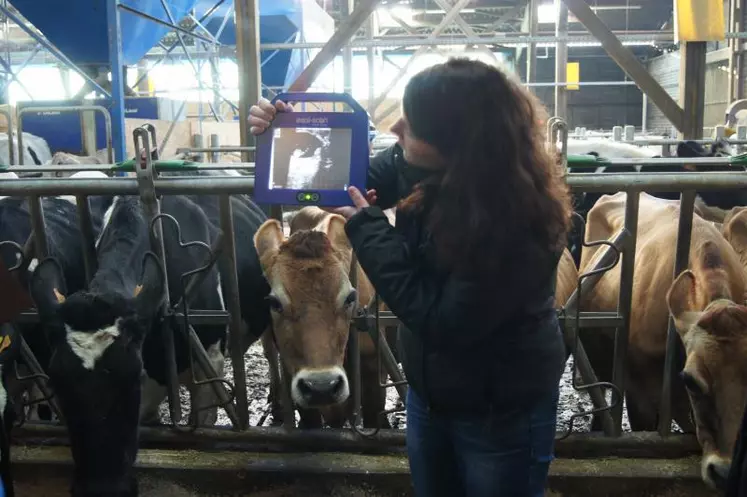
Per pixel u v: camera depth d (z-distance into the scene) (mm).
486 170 1508
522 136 1552
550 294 1748
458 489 1980
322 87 12211
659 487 2867
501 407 1736
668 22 17188
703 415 2441
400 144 1788
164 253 2938
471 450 1801
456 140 1540
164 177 2824
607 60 18859
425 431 1902
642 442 2963
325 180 1974
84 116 7637
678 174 2676
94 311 2244
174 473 2980
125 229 2793
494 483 1794
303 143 1989
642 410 3199
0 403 2359
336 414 3213
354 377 2996
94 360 2207
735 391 2352
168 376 3023
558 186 1609
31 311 2980
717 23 5668
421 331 1666
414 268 1675
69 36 7328
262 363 5129
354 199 1807
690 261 2791
